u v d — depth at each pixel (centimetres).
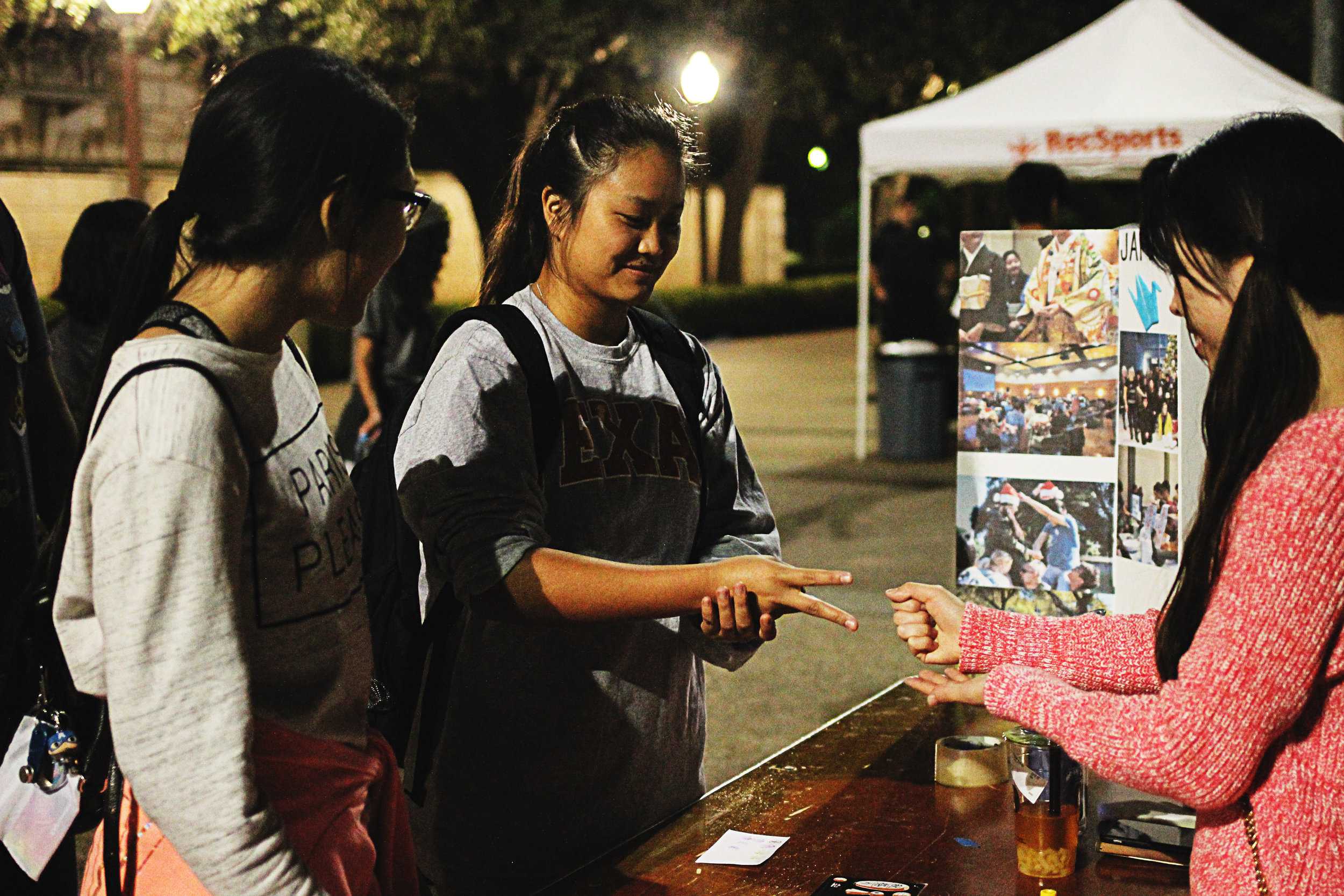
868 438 1150
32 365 234
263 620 137
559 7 1161
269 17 1073
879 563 695
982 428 262
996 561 264
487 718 203
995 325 259
